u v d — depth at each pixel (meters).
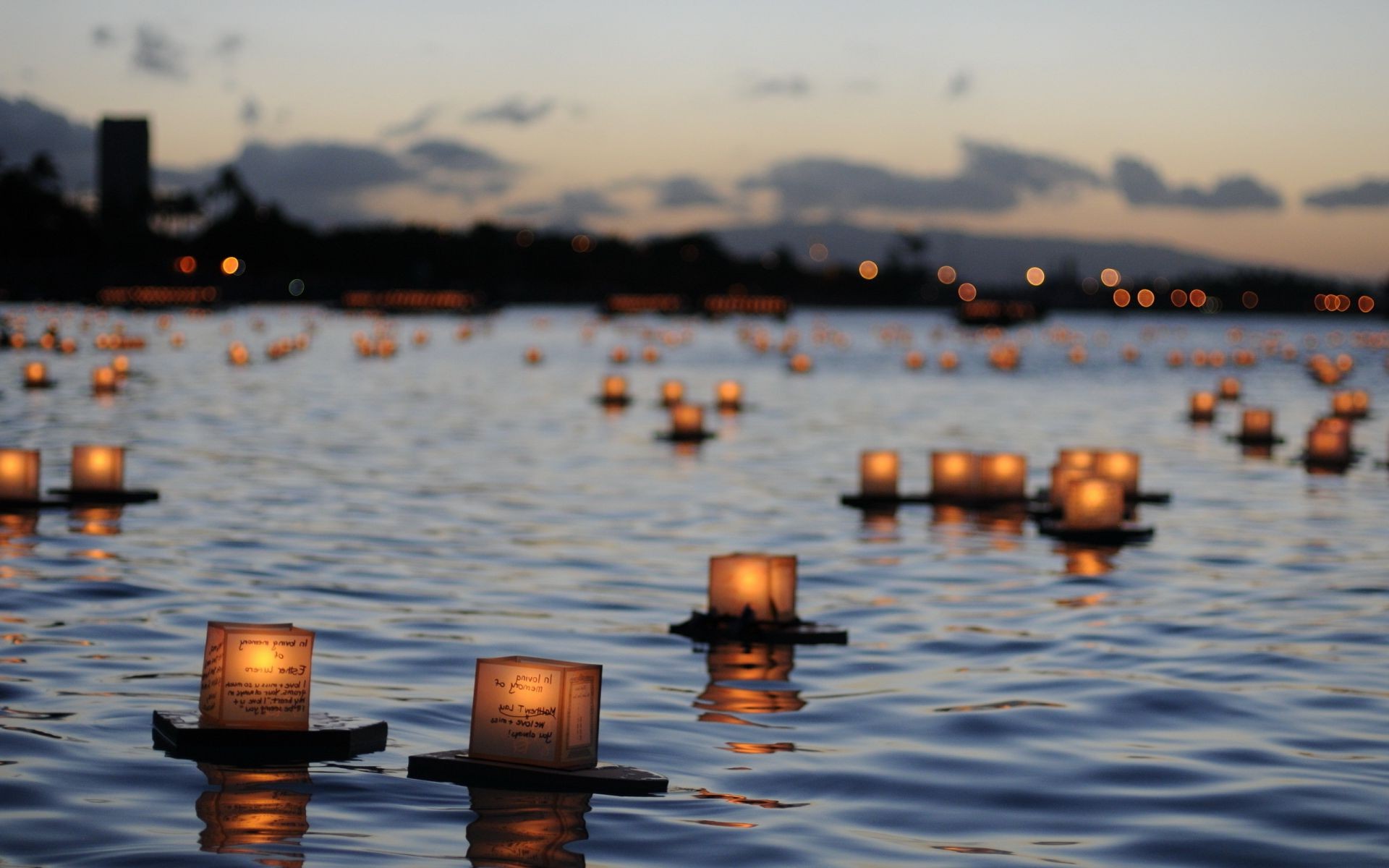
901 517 23.97
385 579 17.62
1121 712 11.91
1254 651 14.22
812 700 12.30
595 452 33.84
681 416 37.38
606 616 15.82
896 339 140.75
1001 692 12.61
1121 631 15.23
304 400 47.94
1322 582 18.27
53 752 10.08
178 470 27.97
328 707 11.54
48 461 28.25
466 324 155.62
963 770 10.26
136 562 18.00
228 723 10.23
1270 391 66.31
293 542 20.08
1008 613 16.25
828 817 9.22
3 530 20.17
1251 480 30.23
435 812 9.12
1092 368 88.81
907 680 13.05
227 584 16.84
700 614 14.88
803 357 76.44
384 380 60.28
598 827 8.94
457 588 17.20
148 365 65.94
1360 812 9.35
